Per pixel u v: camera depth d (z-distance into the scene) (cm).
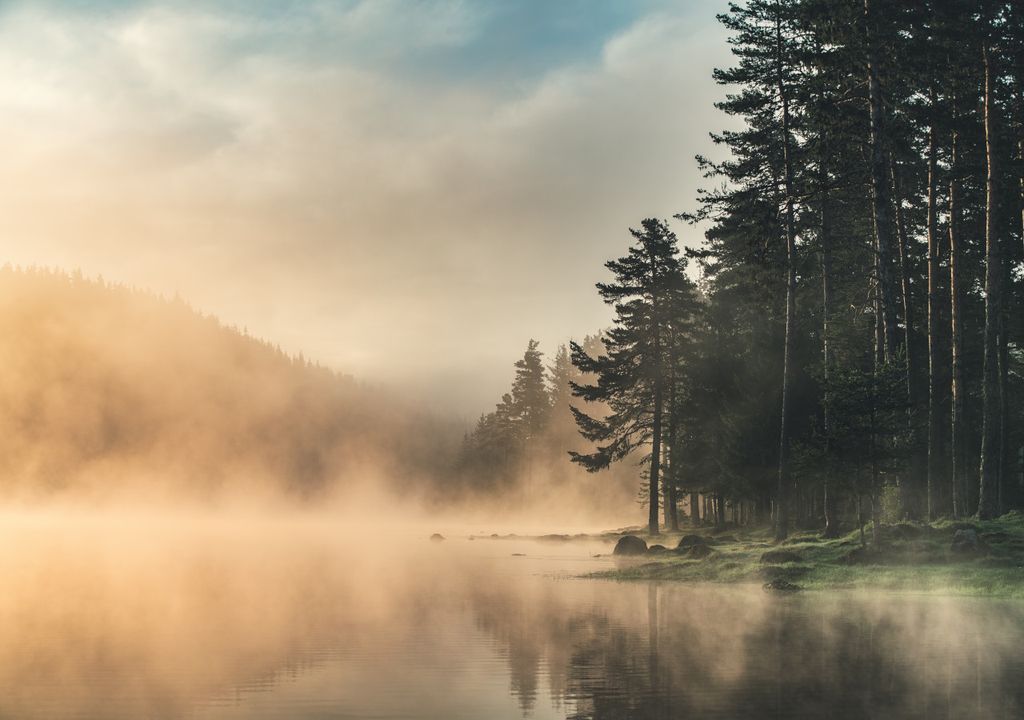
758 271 4666
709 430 5688
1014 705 1184
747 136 4381
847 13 3491
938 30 3528
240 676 1389
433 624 2014
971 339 5238
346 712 1156
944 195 4850
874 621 2045
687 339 6419
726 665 1487
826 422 3322
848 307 4619
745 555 3488
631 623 2033
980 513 3369
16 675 1391
